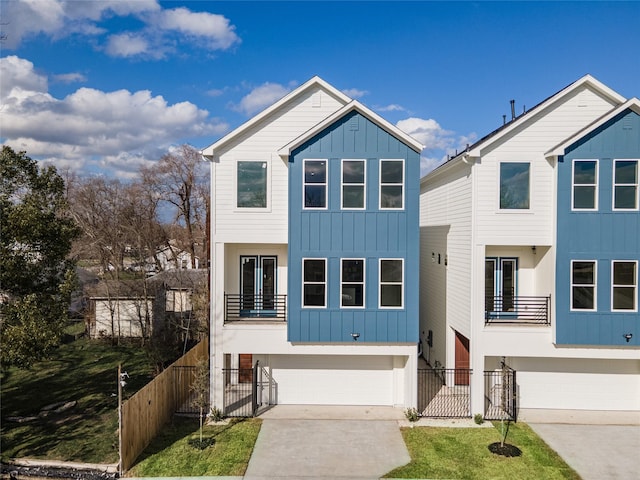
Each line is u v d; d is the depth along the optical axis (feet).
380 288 43.45
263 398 48.19
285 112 45.83
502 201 44.73
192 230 147.13
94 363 64.13
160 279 91.15
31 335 39.22
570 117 44.21
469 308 45.57
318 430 41.24
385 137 43.37
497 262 49.37
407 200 43.37
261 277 49.80
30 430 41.01
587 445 38.52
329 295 43.45
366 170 43.34
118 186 142.31
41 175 44.86
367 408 46.96
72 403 47.21
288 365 48.26
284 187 45.32
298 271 43.47
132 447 35.01
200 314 75.00
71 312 89.71
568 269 42.80
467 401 46.57
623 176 42.47
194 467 34.32
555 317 42.96
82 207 137.28
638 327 42.19
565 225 42.80
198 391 41.81
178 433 40.52
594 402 47.06
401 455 36.40
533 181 44.29
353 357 48.03
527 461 35.53
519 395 47.65
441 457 36.06
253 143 45.50
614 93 43.27
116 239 124.57
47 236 43.83
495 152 44.57
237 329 44.50
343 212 43.42
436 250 58.54
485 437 39.88
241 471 33.73
